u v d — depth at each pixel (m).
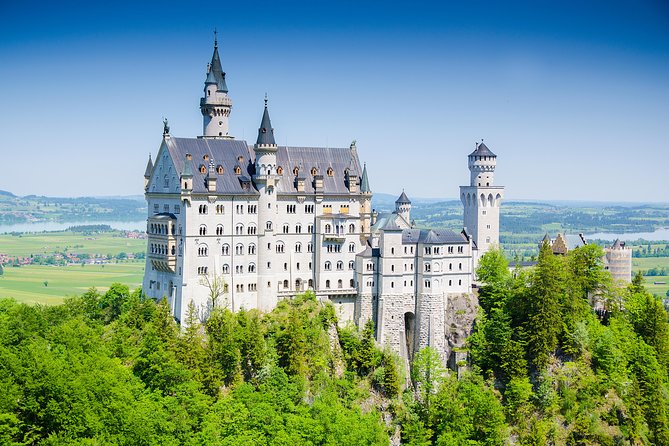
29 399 136.25
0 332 166.50
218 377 177.75
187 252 193.25
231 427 159.25
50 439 130.88
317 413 174.38
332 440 164.38
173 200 198.25
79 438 134.00
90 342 174.00
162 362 169.88
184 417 157.75
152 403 155.12
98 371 151.88
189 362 175.62
